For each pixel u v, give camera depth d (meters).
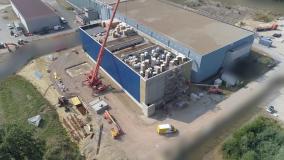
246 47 66.75
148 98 51.88
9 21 88.94
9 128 35.41
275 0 105.38
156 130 48.66
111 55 58.22
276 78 62.00
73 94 57.06
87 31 68.44
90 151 44.94
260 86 59.56
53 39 78.44
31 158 36.28
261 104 54.38
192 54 59.28
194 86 59.88
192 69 60.69
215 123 50.03
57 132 48.22
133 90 54.84
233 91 58.31
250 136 44.91
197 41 63.16
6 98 56.53
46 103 54.75
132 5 82.88
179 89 56.03
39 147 38.62
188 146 45.62
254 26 85.19
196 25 71.19
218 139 46.81
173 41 62.91
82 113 52.44
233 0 108.06
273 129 46.09
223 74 61.88
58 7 99.88
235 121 50.34
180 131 48.41
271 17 91.69
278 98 55.94
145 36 70.44
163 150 44.94
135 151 44.69
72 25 86.81
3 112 53.16
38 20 81.12
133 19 73.50
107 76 62.94
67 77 62.41
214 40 63.81
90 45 66.69
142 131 48.47
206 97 56.50
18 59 69.50
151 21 72.75
